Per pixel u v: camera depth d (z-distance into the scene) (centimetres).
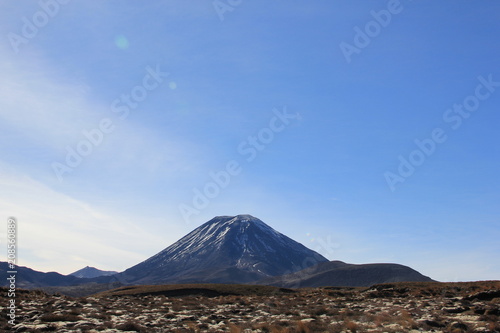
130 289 10306
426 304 4603
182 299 7038
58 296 6269
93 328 3262
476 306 3956
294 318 3919
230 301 6356
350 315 4009
